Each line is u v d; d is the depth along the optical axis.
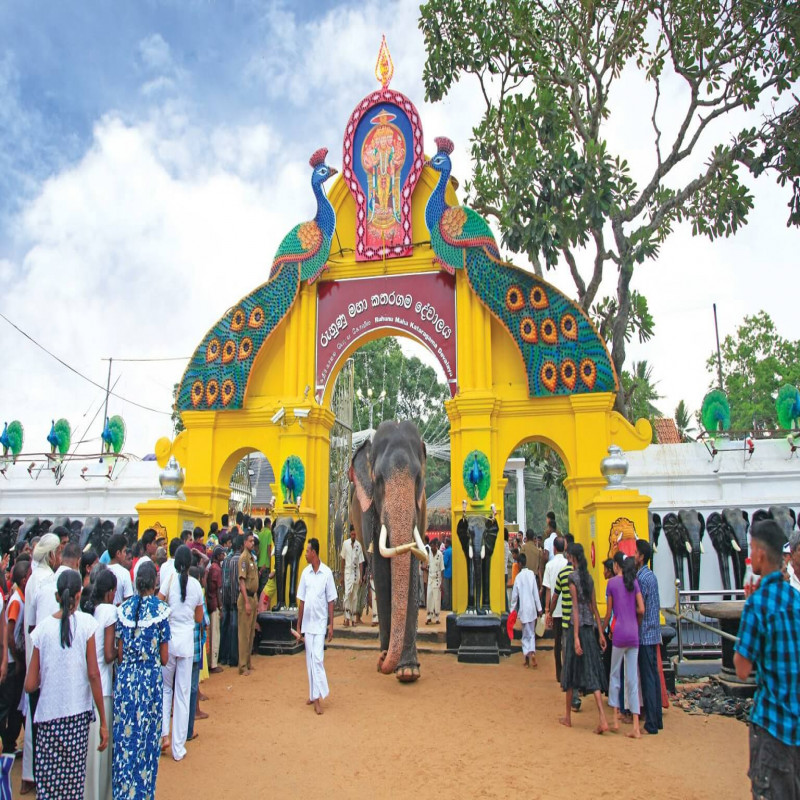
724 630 8.80
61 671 4.52
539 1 15.59
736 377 36.41
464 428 12.55
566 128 14.65
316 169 13.71
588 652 7.34
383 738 6.95
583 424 12.29
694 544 11.32
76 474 15.02
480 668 10.41
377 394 38.22
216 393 13.88
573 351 12.43
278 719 7.64
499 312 12.75
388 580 9.68
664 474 12.15
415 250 13.52
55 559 6.40
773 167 13.81
